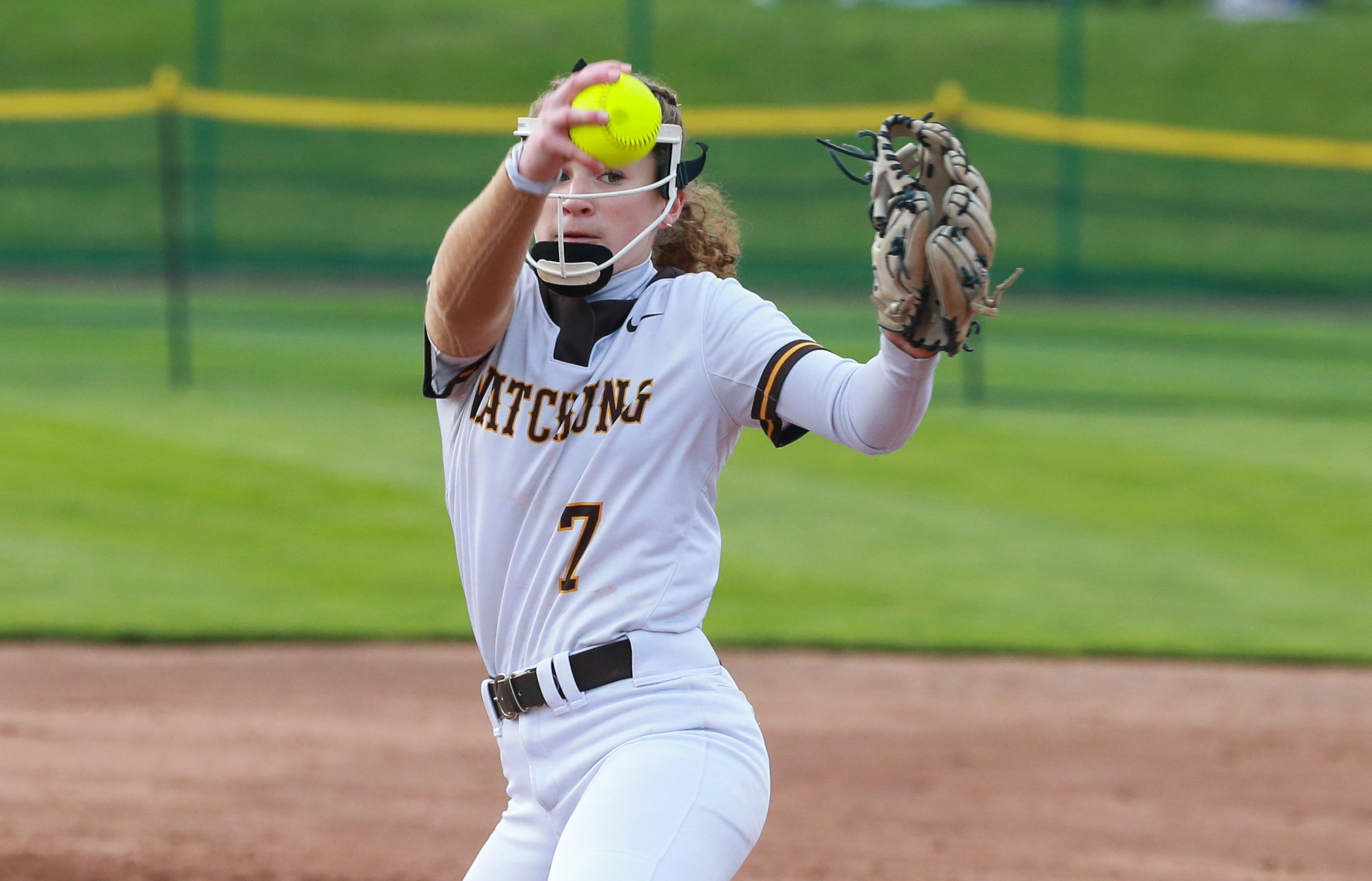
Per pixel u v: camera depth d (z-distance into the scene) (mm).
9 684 26094
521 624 10266
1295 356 70188
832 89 115812
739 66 118438
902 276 8914
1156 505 41094
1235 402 57406
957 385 60125
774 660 28625
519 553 10203
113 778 21859
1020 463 45594
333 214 101062
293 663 27859
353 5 126125
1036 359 67375
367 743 23812
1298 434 50938
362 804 21156
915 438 48875
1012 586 33594
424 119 110500
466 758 23281
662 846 9383
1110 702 26781
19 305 75062
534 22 124062
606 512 9992
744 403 10008
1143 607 32375
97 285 82875
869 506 40281
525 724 10250
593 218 10078
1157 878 19109
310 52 120062
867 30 123062
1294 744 24797
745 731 10188
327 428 47438
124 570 32812
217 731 24156
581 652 9977
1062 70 118312
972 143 110375
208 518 37031
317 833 19984
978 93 115812
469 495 10508
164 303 76688
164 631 29047
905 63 119062
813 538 37031
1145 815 21453
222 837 19703
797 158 107000
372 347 65688
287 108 113000
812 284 87562
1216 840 20531
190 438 45219
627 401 10039
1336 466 45875
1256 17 128500
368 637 29328
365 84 116438
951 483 43062
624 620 9953
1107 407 55750
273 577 32781
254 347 64438
